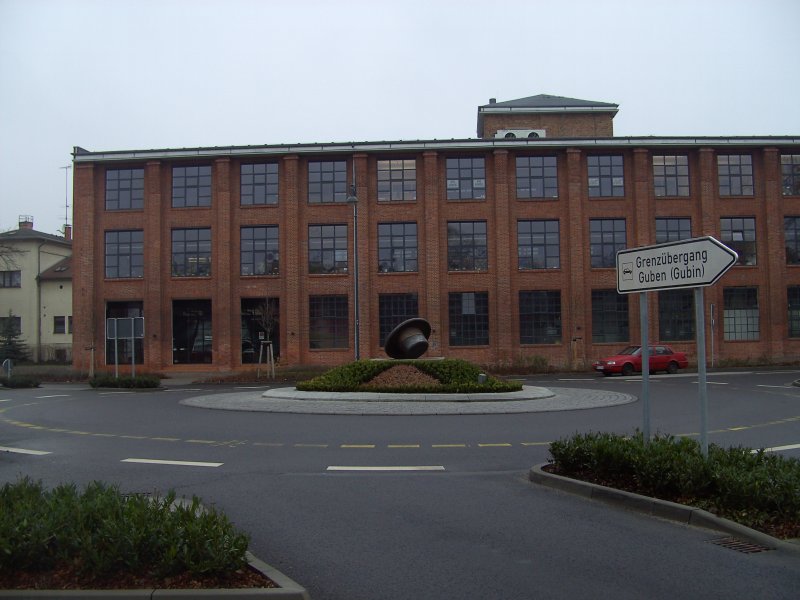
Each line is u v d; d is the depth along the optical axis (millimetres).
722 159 43062
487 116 50875
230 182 42188
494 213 41781
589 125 50812
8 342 51156
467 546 6152
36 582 4762
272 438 13414
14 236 56062
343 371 23391
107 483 8953
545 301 41625
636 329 41719
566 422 15648
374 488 8680
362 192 41500
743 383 28656
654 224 42156
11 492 6145
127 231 42562
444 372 22844
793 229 43125
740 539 6293
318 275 41500
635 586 5102
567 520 7031
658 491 7504
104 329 42094
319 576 5363
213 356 41344
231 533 5164
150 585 4742
